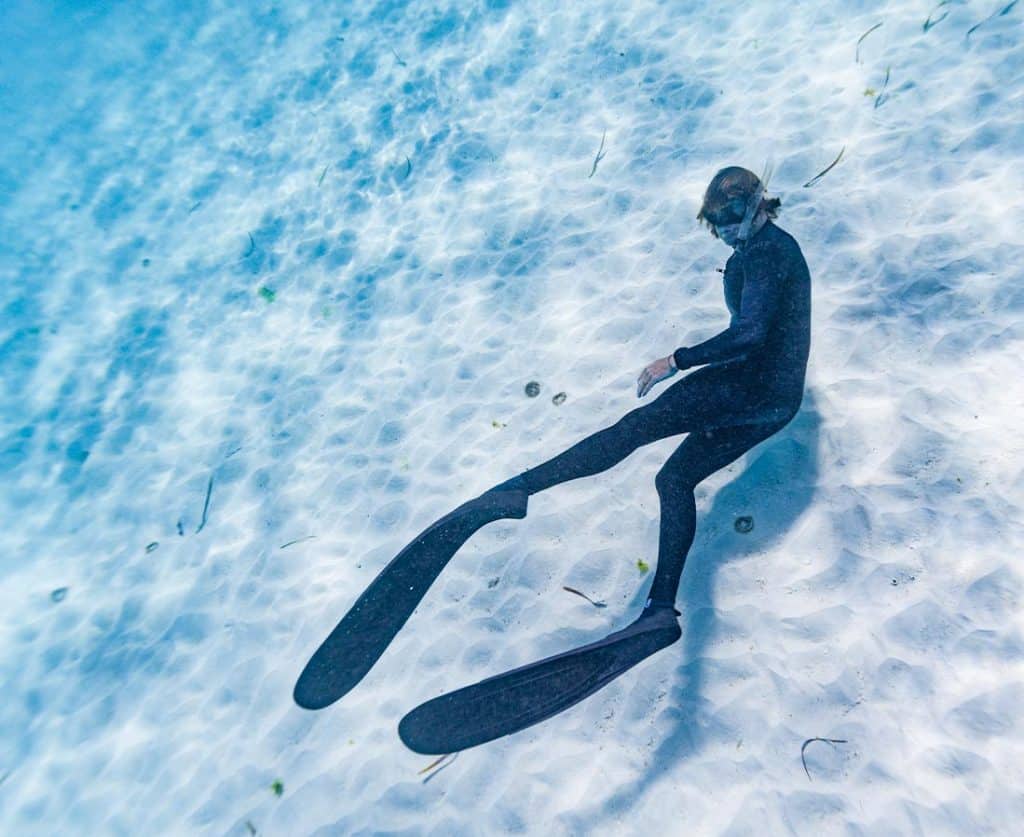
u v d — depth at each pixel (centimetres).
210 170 580
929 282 261
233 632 299
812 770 190
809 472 239
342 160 512
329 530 317
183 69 704
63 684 311
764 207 181
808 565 223
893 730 188
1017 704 179
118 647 315
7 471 423
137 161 631
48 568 363
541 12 496
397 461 326
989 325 242
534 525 273
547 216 387
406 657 261
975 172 279
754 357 186
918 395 238
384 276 421
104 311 508
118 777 273
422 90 516
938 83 310
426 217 437
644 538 253
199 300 481
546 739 224
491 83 484
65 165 662
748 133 349
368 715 252
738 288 193
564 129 423
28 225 612
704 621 226
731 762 200
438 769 230
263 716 268
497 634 253
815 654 207
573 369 317
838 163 312
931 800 175
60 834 265
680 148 368
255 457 365
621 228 356
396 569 205
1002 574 197
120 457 403
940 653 194
